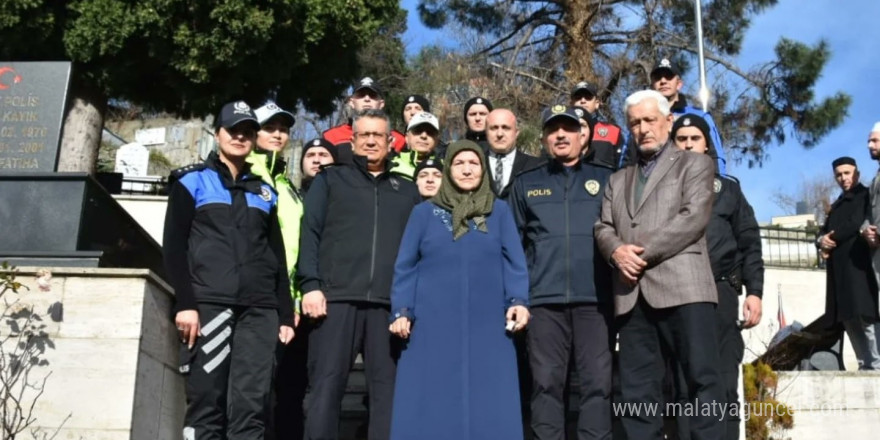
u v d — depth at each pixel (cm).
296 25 1249
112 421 449
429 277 486
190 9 1171
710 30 1625
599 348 493
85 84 1272
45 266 490
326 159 639
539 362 495
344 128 718
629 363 475
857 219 770
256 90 1308
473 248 486
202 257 468
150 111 1360
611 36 1677
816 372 716
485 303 479
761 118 1587
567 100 1585
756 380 705
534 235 516
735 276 536
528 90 1614
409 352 479
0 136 588
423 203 504
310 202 518
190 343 455
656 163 485
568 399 555
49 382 454
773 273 1325
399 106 1644
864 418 713
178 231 468
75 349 457
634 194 486
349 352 493
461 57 1639
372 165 529
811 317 1321
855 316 754
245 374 468
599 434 481
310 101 1417
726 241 532
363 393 633
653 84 689
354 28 1304
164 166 2209
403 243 494
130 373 454
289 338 489
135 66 1243
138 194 1420
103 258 507
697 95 1614
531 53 1712
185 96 1247
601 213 500
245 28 1182
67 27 1192
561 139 520
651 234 466
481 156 504
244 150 493
